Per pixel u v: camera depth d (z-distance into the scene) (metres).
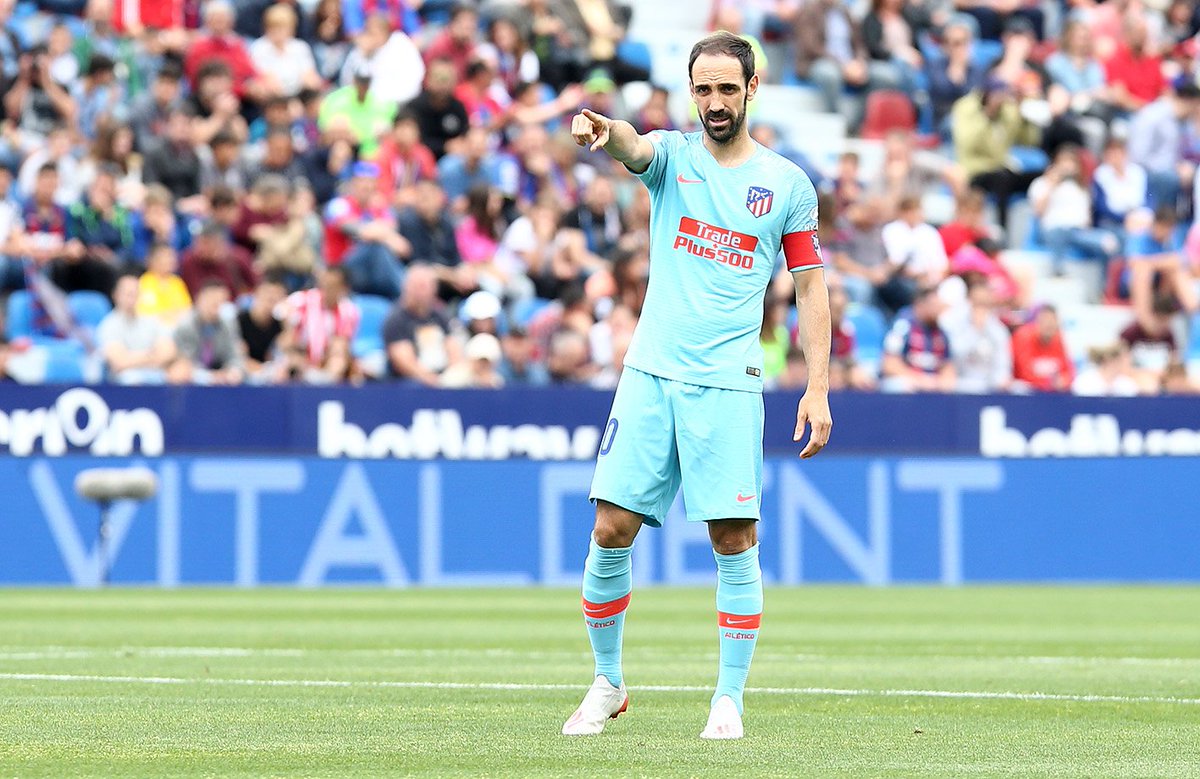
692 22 77.06
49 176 56.78
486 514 54.78
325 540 53.56
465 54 67.38
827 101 75.75
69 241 57.28
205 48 64.50
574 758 17.25
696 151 19.48
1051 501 59.06
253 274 59.00
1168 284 69.62
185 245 60.75
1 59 62.06
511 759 17.14
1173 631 38.75
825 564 57.25
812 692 24.97
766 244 19.33
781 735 19.59
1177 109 75.56
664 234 19.45
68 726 19.80
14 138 59.59
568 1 71.56
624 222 65.81
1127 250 73.12
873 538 57.56
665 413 19.17
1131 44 78.75
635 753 17.72
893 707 22.98
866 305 65.62
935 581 58.06
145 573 52.44
